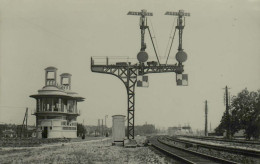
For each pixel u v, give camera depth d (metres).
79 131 116.94
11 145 48.25
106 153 30.41
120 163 21.62
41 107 83.19
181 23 40.28
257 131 74.56
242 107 77.19
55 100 83.62
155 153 30.09
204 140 70.25
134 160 23.52
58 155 28.58
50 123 81.88
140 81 39.41
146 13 39.59
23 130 92.00
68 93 94.25
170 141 63.94
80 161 23.08
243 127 77.12
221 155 28.36
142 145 42.22
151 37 39.91
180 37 40.50
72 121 91.62
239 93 78.31
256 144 44.84
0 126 121.69
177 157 23.56
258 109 74.75
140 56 39.00
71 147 41.81
